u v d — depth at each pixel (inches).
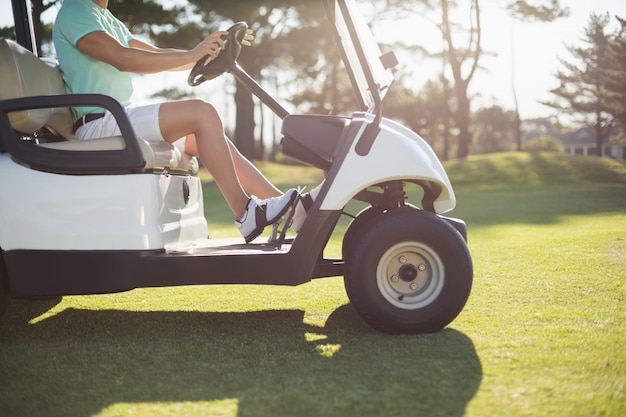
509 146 2524.6
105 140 78.9
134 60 89.0
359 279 77.8
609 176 491.5
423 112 1752.0
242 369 67.5
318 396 59.0
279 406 57.0
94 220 77.8
